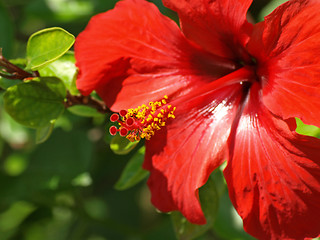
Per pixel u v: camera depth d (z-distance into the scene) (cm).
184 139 39
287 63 37
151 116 38
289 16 36
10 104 39
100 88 40
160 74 40
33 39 38
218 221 45
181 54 40
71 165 47
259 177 37
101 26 39
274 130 37
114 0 47
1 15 45
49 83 39
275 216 37
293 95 36
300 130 41
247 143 38
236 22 38
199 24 39
